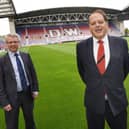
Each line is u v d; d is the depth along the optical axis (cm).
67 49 2202
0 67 409
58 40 5156
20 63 417
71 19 5281
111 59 297
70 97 746
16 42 412
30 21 5169
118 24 5444
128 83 820
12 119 414
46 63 1468
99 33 299
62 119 580
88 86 310
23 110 429
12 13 4803
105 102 303
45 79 1025
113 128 321
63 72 1145
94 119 315
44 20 5219
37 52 2095
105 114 311
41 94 799
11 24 4962
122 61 303
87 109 317
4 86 412
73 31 5250
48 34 5172
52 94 794
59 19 5256
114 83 298
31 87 429
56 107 670
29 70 432
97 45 304
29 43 5050
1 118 614
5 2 4519
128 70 322
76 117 584
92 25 300
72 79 977
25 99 423
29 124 436
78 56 322
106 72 299
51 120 581
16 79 411
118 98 302
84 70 323
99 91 301
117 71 298
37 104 701
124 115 316
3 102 405
